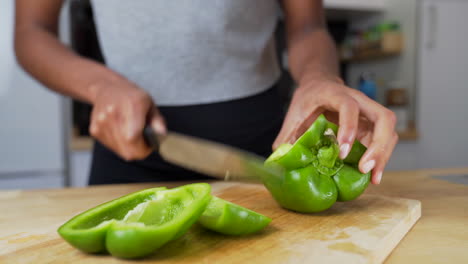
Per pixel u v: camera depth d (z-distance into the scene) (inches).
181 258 18.9
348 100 24.3
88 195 33.0
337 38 103.3
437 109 85.0
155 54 37.7
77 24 75.7
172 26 36.5
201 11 36.1
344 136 23.7
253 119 40.0
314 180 24.0
